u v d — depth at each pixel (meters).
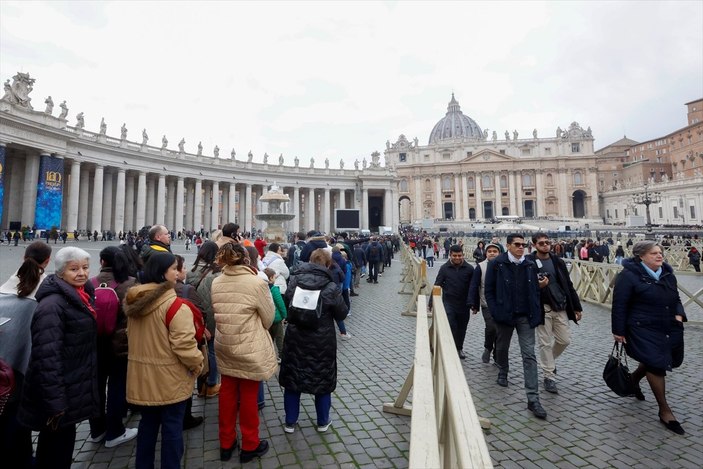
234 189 55.00
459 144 98.50
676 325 4.65
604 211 94.06
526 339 4.98
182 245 37.22
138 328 3.27
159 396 3.19
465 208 94.25
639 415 4.72
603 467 3.63
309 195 62.78
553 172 92.56
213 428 4.44
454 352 2.63
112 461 3.78
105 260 4.11
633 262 4.88
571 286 5.71
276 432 4.30
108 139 41.78
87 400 3.17
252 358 3.65
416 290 10.55
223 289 3.85
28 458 3.29
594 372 6.24
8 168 35.81
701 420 4.57
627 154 103.75
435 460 1.39
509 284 5.20
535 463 3.69
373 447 3.99
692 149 78.44
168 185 54.00
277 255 7.03
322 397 4.25
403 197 100.44
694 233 41.97
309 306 4.10
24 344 3.21
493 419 4.60
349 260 13.38
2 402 2.75
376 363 6.56
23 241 29.62
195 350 3.26
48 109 35.03
